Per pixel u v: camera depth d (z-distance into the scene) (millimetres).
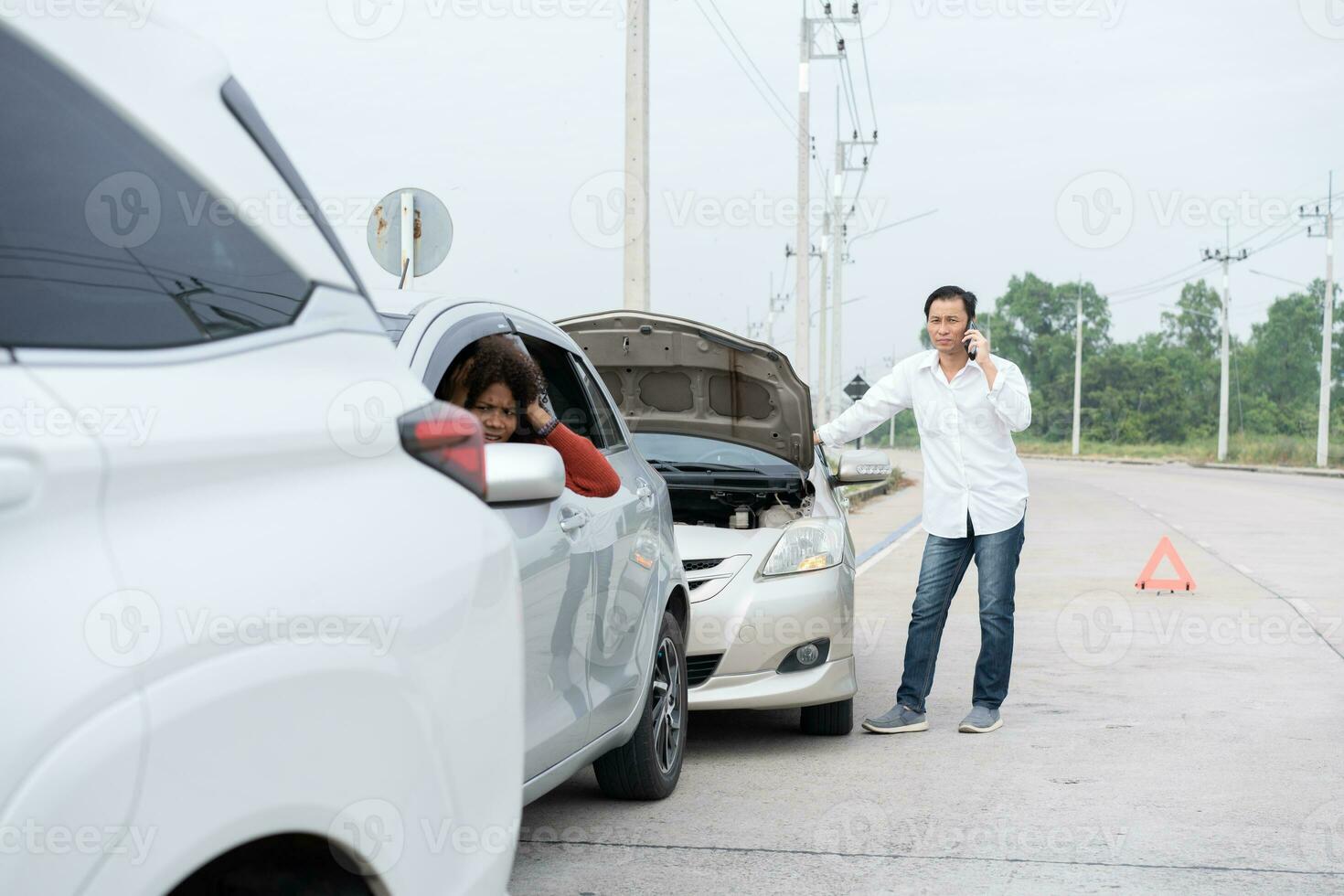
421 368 3479
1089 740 6148
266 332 1846
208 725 1529
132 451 1523
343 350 1979
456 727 2037
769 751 5992
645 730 4824
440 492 2119
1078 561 15070
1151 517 23484
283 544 1716
